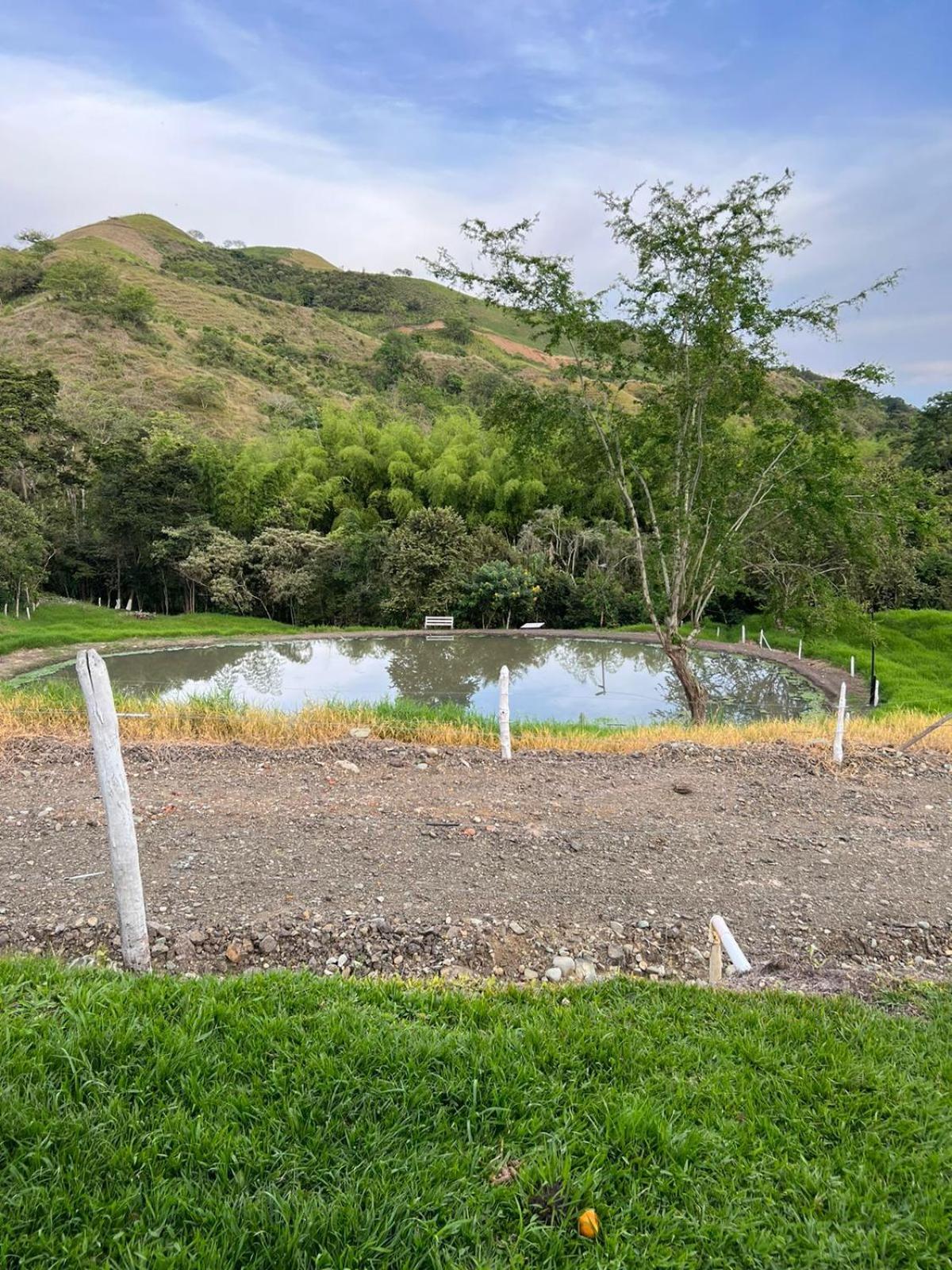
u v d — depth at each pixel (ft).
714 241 38.99
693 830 19.44
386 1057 8.50
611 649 83.41
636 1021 10.19
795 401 41.11
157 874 14.97
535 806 20.66
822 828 20.34
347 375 252.21
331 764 24.41
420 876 15.53
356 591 104.78
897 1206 6.95
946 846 19.38
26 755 24.06
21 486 107.76
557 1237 6.29
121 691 53.36
